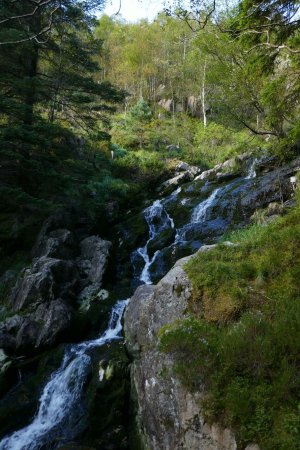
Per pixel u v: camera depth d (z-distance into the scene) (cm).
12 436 661
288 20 735
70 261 1109
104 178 1780
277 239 516
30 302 960
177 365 385
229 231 1166
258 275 467
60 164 1382
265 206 1192
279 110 981
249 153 1667
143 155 2478
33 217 1398
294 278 439
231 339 363
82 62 1507
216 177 1733
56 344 870
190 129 3120
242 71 1200
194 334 407
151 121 3334
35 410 712
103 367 690
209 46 1257
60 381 739
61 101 1502
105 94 1505
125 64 4234
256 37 798
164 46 3931
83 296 1047
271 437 288
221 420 328
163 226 1509
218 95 1376
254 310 425
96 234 1537
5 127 1216
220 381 345
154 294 533
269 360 332
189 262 537
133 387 580
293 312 370
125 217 1686
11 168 1355
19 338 856
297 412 294
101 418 620
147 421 452
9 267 1233
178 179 1972
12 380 786
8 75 1284
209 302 459
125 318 605
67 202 1504
